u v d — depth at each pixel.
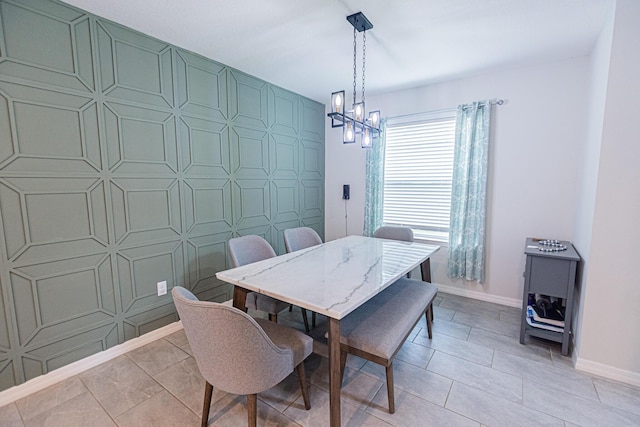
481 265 3.22
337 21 2.10
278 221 3.70
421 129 3.61
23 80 1.73
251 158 3.27
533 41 2.38
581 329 2.06
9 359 1.77
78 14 1.92
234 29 2.21
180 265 2.64
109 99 2.10
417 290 2.28
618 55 1.81
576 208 2.65
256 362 1.31
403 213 3.83
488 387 1.90
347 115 2.10
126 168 2.22
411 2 1.87
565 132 2.77
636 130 1.79
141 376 2.02
